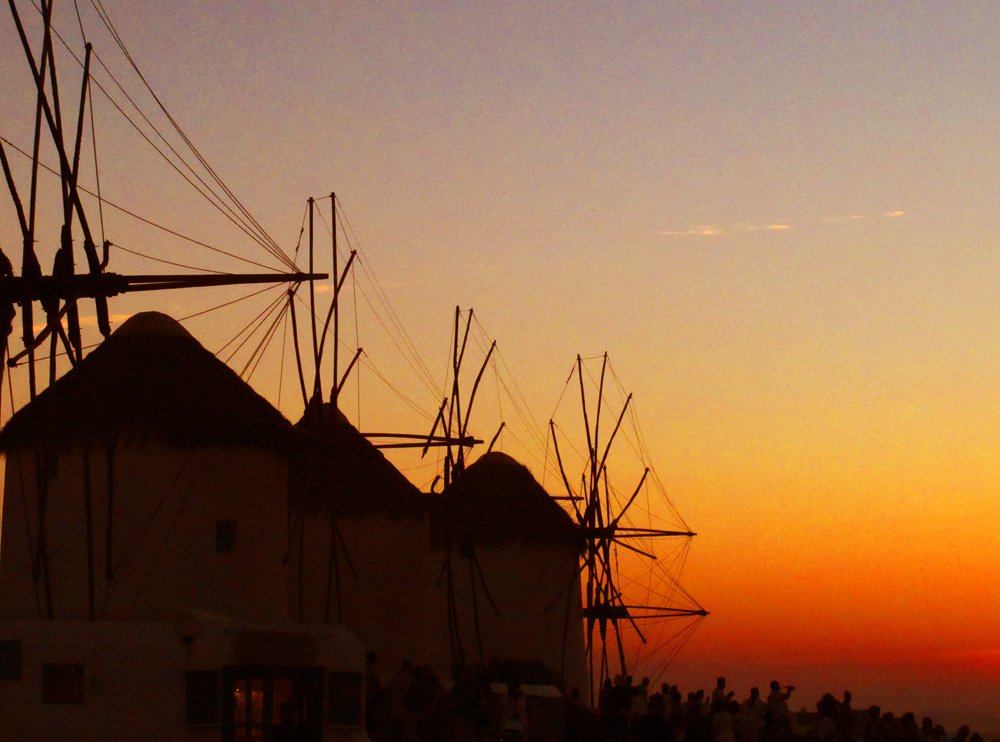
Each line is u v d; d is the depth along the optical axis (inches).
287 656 1031.6
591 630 2121.1
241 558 1448.1
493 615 2217.0
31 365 1160.2
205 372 1491.1
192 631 1013.2
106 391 1429.6
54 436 1406.3
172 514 1411.2
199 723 1002.7
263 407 1515.7
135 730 991.0
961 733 1282.0
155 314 1514.5
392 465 2059.5
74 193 1164.5
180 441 1425.9
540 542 2253.9
